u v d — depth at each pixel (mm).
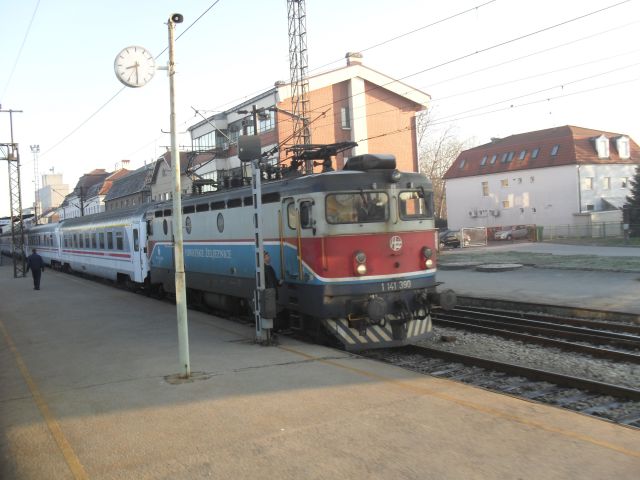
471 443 4789
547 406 5746
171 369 7715
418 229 9703
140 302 16047
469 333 11398
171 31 7578
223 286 12570
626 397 6680
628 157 52812
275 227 10336
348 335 9172
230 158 40125
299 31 37469
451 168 60031
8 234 54969
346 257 9070
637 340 9820
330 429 5199
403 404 5863
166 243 15938
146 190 53438
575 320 11906
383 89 38906
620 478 4102
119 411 5957
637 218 42438
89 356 8852
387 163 9469
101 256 23000
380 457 4555
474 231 42500
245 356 8414
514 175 53125
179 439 5090
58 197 113062
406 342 9430
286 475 4293
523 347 9922
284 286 10109
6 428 5578
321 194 9031
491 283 18828
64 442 5125
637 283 16906
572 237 46781
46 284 23297
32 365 8398
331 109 37125
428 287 9766
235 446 4879
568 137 50719
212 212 12953
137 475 4375
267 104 36469
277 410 5789
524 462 4395
